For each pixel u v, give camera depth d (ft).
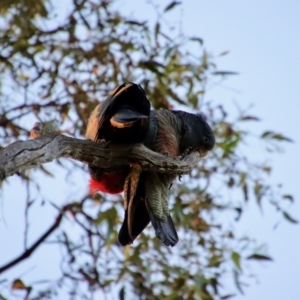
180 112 36.52
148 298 42.14
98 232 42.57
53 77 45.57
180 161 32.01
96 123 30.14
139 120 28.91
